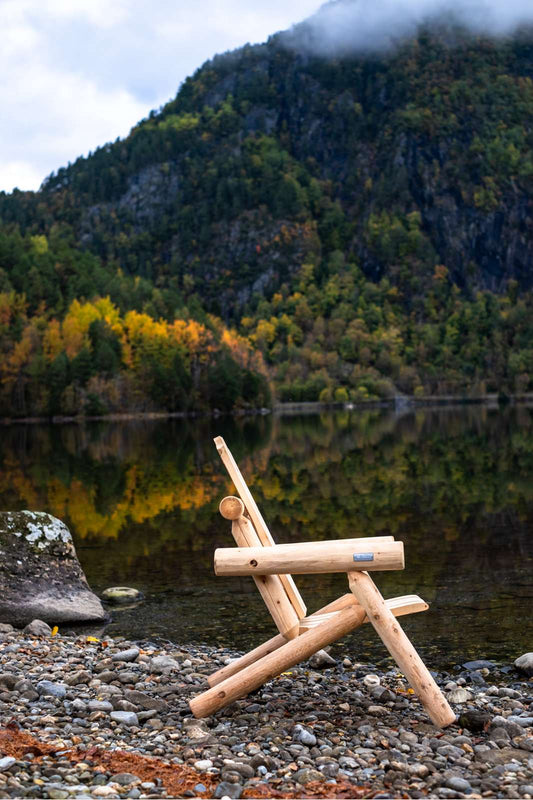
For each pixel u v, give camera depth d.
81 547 12.96
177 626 8.43
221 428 71.50
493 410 115.56
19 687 5.55
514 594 9.41
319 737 4.68
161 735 4.63
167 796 3.71
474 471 25.34
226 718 5.03
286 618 5.04
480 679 6.34
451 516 15.81
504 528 14.24
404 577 10.43
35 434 67.81
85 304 141.38
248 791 3.77
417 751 4.40
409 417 93.75
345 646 7.55
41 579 8.93
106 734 4.63
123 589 9.80
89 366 110.81
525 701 5.67
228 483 23.09
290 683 5.88
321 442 45.22
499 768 4.11
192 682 6.04
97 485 23.09
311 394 159.75
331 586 10.05
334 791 3.79
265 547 4.87
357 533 14.00
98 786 3.74
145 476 25.75
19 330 124.12
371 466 28.17
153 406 114.75
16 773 3.88
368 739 4.59
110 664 6.49
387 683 6.05
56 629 8.13
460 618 8.40
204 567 11.38
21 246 176.62
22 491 21.55
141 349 124.88
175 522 15.56
